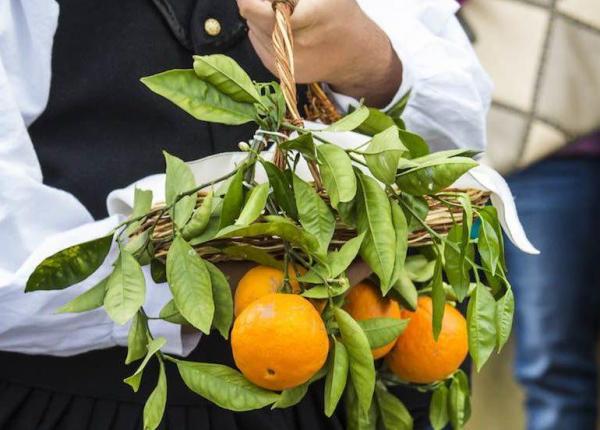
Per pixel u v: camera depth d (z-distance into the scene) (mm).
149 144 2469
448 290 2303
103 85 2436
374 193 2029
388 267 2006
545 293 4805
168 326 2248
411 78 2496
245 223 1926
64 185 2441
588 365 4895
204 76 2045
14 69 2346
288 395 2053
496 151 4473
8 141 2262
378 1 2539
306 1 2225
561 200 4676
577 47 4371
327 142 2039
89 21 2430
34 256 2199
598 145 4617
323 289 2014
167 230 2049
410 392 2574
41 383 2324
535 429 4957
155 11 2457
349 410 2393
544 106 4414
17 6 2330
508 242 4859
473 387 5465
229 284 2131
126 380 1921
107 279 2041
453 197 2141
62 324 2227
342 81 2496
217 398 2004
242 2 2182
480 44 4441
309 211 2016
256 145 2045
